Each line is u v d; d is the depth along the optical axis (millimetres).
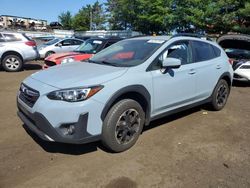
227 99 7020
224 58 6195
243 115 6074
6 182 3295
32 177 3408
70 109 3486
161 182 3393
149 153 4090
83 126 3555
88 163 3756
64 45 16750
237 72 9359
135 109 4109
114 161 3826
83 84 3621
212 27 33438
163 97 4578
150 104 4355
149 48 4699
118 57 4789
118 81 3869
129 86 3955
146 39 5129
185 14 33438
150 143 4422
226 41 10750
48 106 3529
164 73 4531
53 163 3732
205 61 5570
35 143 4289
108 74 3936
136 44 5016
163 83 4520
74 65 4672
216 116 5906
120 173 3547
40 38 33344
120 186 3289
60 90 3564
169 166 3756
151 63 4402
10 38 11547
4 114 5625
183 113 5988
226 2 30266
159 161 3875
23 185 3252
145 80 4207
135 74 4129
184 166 3771
